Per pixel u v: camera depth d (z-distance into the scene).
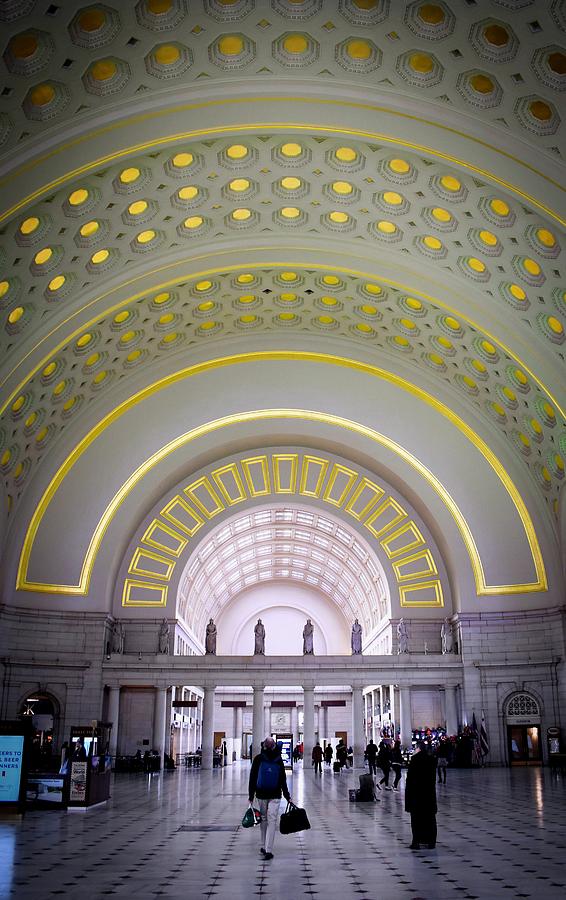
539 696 32.78
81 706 32.88
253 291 28.39
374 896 7.79
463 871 9.16
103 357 28.89
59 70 16.39
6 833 12.99
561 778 25.02
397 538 37.12
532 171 18.55
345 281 27.44
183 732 46.22
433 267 24.83
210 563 45.44
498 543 33.88
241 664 34.22
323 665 34.22
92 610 33.81
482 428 32.31
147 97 17.89
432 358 30.45
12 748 15.67
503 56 16.31
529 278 22.84
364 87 18.11
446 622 35.66
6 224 19.20
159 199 22.31
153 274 25.36
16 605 32.62
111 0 15.23
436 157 19.56
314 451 36.81
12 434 27.95
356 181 22.22
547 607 33.06
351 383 32.81
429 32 16.33
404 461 34.47
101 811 16.72
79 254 22.94
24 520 31.88
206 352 31.50
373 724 46.81
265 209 23.84
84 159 18.81
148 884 8.47
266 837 10.41
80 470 32.91
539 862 9.70
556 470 30.52
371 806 17.70
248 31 16.69
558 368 24.67
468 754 31.72
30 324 24.14
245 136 20.45
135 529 36.12
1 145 17.34
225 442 34.97
